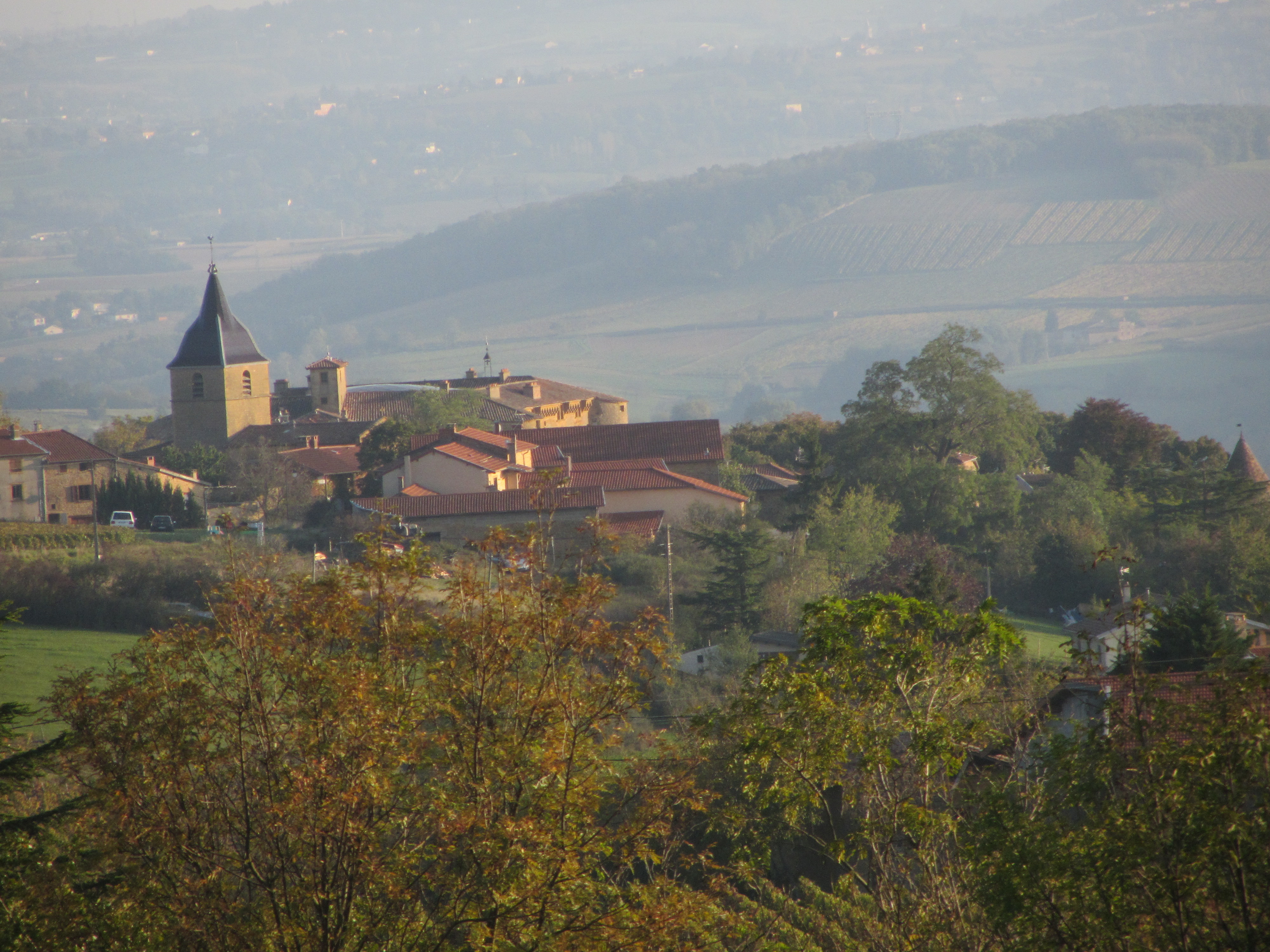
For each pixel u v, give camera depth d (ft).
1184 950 184.85
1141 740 205.05
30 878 214.90
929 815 229.66
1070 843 199.31
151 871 201.77
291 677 207.92
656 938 199.31
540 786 206.39
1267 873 187.11
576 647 213.05
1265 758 190.29
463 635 212.64
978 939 225.35
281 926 193.57
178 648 209.97
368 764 193.98
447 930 196.34
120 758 204.85
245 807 199.21
